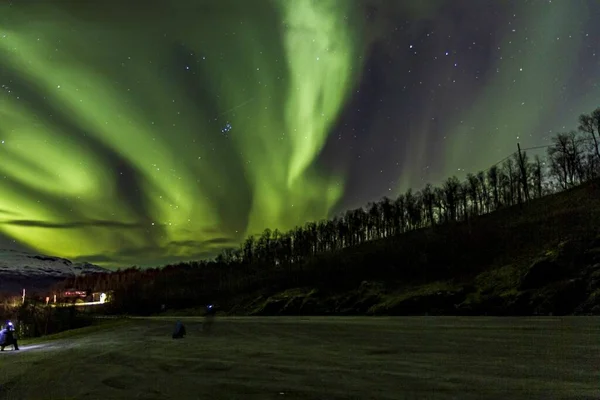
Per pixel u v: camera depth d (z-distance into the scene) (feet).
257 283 294.87
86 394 37.76
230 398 33.37
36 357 73.56
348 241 332.60
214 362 53.88
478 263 171.73
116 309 336.90
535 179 245.04
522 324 79.51
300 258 323.78
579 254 121.80
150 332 123.44
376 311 154.30
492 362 42.80
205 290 327.06
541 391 30.50
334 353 55.93
